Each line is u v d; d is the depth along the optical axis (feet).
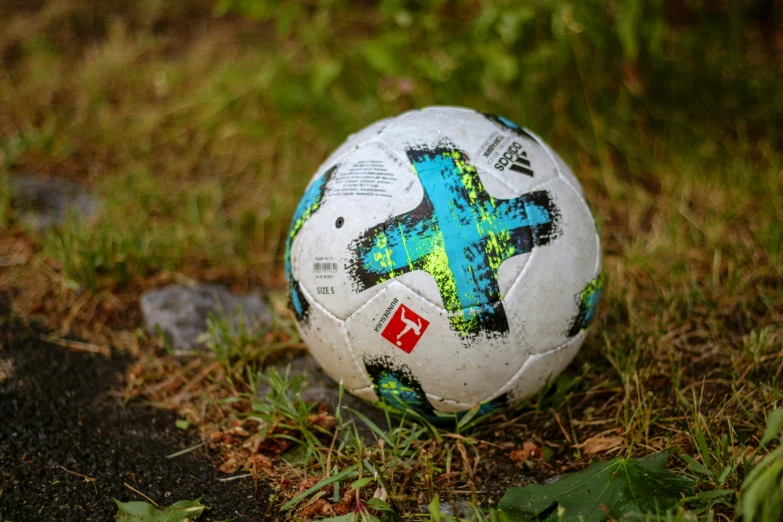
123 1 6.96
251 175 4.86
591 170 4.65
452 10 5.26
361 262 3.34
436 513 3.22
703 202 4.46
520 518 3.27
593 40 4.58
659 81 5.01
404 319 3.34
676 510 3.23
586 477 3.34
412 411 3.49
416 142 3.40
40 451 3.53
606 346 3.78
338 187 3.42
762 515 3.10
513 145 3.44
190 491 3.46
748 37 5.68
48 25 6.45
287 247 3.55
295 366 3.85
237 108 5.35
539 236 3.36
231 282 4.25
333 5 5.51
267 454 3.56
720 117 4.94
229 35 6.40
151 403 3.74
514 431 3.62
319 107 5.10
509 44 4.53
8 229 4.35
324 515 3.36
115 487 3.45
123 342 3.96
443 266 3.31
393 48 4.65
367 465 3.38
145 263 4.20
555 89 4.72
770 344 3.76
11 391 3.70
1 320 3.99
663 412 3.59
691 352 3.83
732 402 3.62
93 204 4.54
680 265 4.13
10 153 4.66
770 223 4.25
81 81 5.68
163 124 5.29
